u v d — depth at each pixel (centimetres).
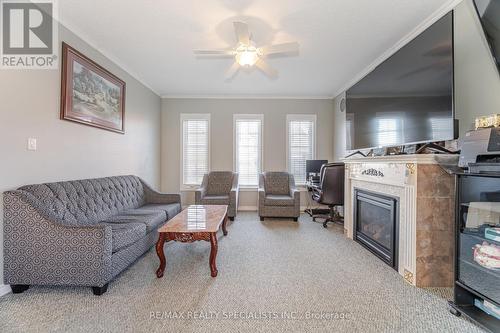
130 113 424
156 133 539
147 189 407
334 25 278
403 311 185
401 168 240
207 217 294
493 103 198
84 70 300
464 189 182
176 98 564
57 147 263
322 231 393
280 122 566
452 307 182
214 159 569
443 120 216
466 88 222
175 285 222
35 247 204
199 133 569
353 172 347
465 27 222
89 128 315
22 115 225
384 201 271
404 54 261
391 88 281
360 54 351
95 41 318
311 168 531
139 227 263
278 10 252
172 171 569
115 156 378
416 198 220
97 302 195
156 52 349
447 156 211
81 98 295
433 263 221
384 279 234
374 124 312
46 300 197
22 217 204
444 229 221
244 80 464
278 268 257
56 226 204
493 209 171
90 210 269
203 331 162
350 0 236
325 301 198
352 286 221
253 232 386
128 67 404
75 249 204
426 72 233
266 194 517
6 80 212
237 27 233
